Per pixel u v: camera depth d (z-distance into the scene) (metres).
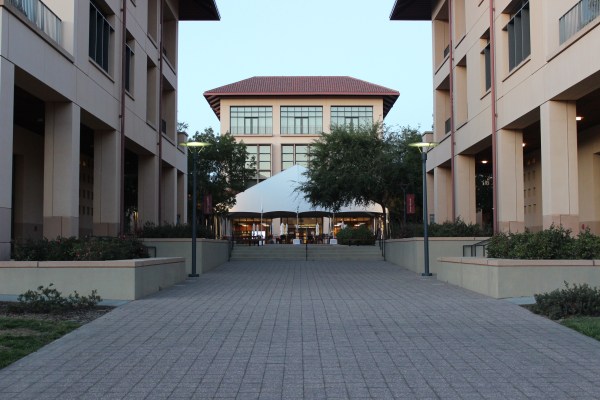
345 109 69.38
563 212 18.25
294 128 69.19
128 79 24.81
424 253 21.25
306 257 32.44
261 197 34.88
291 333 9.44
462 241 22.89
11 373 7.07
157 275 15.20
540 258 13.96
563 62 17.27
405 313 11.37
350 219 57.25
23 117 23.31
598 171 24.11
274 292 15.03
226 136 55.19
